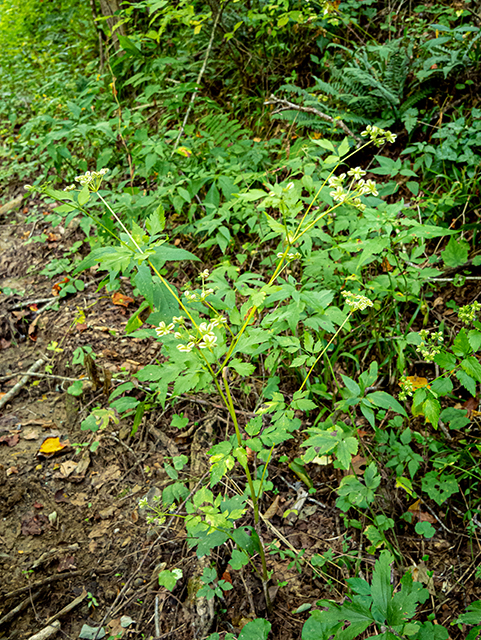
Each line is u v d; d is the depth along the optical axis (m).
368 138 3.61
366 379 1.94
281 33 4.29
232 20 4.34
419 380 2.55
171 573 1.98
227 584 2.03
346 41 4.11
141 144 3.54
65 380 3.12
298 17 3.65
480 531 2.15
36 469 2.67
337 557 2.12
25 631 2.07
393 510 2.25
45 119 3.64
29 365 3.31
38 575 2.26
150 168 3.36
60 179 4.09
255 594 2.07
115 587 2.21
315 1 3.94
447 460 2.20
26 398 3.10
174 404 2.79
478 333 1.91
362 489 2.12
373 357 2.76
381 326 2.63
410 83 3.59
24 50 6.80
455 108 3.47
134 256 1.65
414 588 1.46
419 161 3.23
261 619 1.81
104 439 2.78
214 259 3.59
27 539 2.39
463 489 2.27
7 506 2.52
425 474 2.25
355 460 2.40
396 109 3.58
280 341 2.02
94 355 3.14
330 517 2.31
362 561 2.11
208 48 4.28
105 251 1.70
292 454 2.54
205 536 2.03
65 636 2.05
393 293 2.48
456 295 2.88
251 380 2.84
